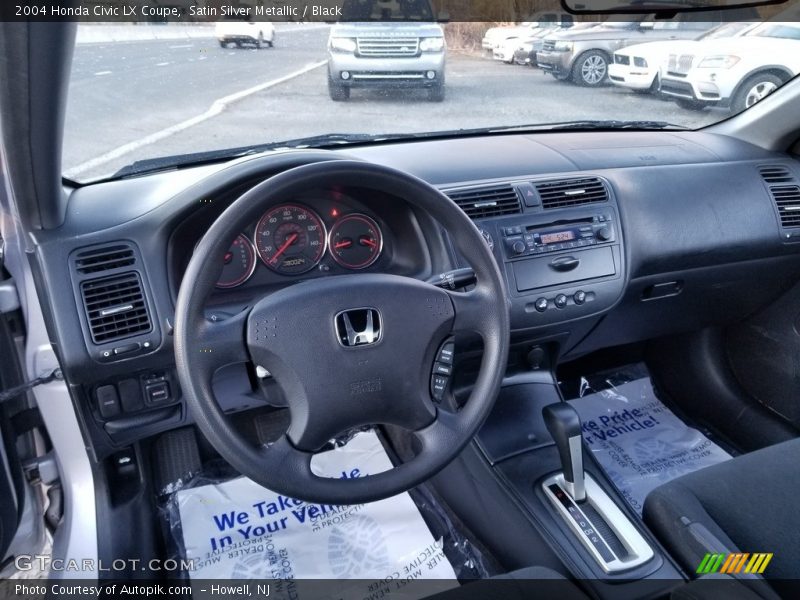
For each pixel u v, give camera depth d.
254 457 1.09
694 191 2.00
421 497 1.93
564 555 1.50
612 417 2.41
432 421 1.21
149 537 1.73
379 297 1.16
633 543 1.49
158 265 1.42
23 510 1.59
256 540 1.78
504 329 1.24
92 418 1.50
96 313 1.39
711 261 2.03
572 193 1.84
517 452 1.77
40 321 1.51
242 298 1.58
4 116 1.05
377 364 1.15
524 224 1.77
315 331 1.12
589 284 1.85
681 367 2.48
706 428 2.37
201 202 1.40
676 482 1.39
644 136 2.27
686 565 1.27
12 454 1.51
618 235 1.88
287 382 1.13
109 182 1.64
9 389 1.51
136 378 1.47
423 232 1.57
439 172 1.81
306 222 1.59
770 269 2.15
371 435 2.09
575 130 2.26
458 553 1.78
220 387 1.55
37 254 1.37
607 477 1.70
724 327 2.39
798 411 2.17
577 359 2.62
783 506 1.29
